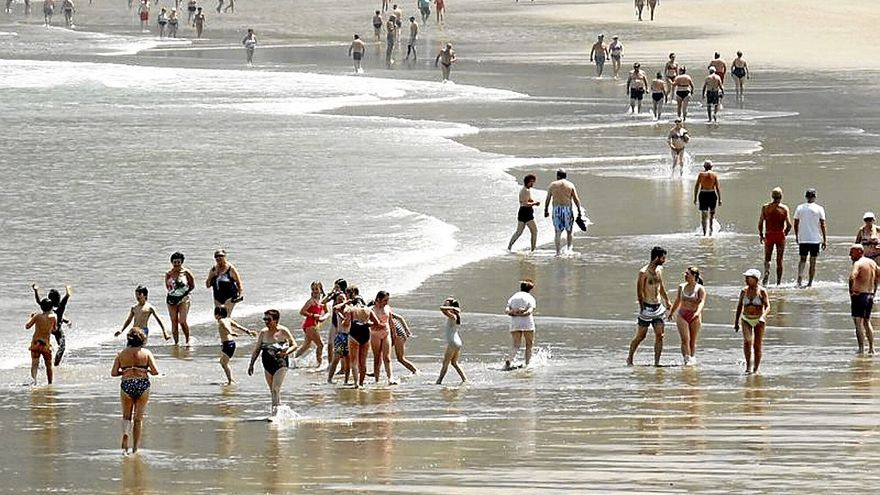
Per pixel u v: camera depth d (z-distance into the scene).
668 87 174.50
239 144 139.50
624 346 64.94
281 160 128.00
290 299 75.88
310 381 60.25
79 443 49.94
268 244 90.94
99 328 70.44
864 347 62.97
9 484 44.25
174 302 67.38
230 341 59.94
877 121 151.75
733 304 72.56
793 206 100.25
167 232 95.88
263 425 52.06
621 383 57.28
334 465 45.66
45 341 59.91
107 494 43.00
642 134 144.25
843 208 99.06
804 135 140.38
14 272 83.62
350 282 79.31
